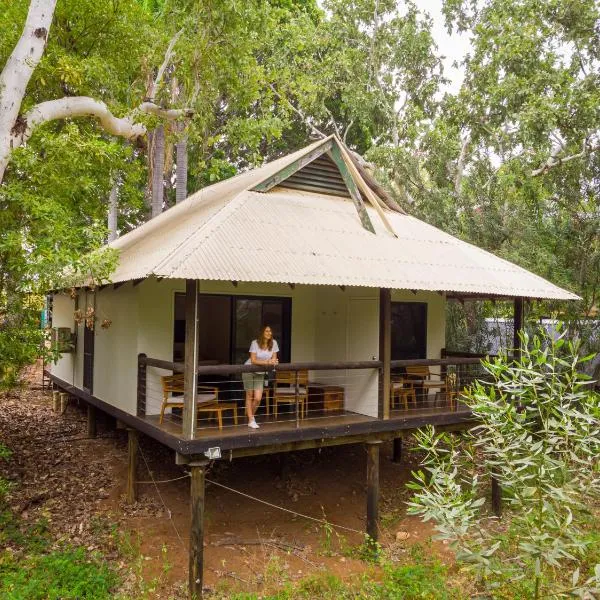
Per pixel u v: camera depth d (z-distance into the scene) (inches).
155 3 573.6
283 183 437.7
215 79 443.5
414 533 383.6
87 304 493.0
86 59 390.9
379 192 494.3
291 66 794.8
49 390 735.7
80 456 469.7
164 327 384.2
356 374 389.7
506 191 711.7
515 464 214.1
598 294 629.9
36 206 307.0
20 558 301.1
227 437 293.9
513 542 258.2
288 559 333.1
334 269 336.8
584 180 669.9
